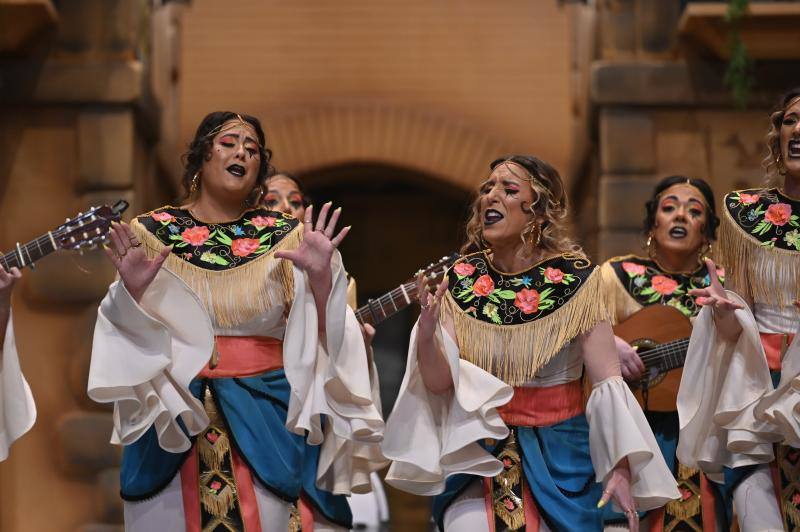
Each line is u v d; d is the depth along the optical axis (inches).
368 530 424.8
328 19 717.3
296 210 396.2
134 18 571.2
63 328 556.4
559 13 719.1
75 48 569.3
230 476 282.4
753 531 286.0
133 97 563.5
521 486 287.1
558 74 714.8
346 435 284.2
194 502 279.9
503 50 717.3
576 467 287.4
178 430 275.6
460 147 710.5
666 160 575.5
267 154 315.3
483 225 300.2
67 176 567.2
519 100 714.2
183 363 279.6
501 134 712.4
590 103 595.5
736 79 552.7
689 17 547.8
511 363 291.0
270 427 288.8
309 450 312.0
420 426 291.3
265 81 712.4
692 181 400.5
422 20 718.5
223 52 714.2
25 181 566.3
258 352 293.6
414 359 292.7
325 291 283.4
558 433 290.0
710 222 397.1
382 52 716.7
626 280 392.2
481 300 296.7
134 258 273.1
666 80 572.1
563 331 288.2
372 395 318.0
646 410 357.1
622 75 573.9
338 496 315.9
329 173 725.9
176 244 295.4
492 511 286.0
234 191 300.4
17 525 547.5
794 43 553.6
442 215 865.5
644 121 576.7
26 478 551.2
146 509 280.7
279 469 285.4
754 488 289.0
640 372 355.3
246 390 289.0
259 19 717.3
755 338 280.5
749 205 301.3
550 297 292.5
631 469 278.4
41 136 569.0
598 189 590.9
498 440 292.8
